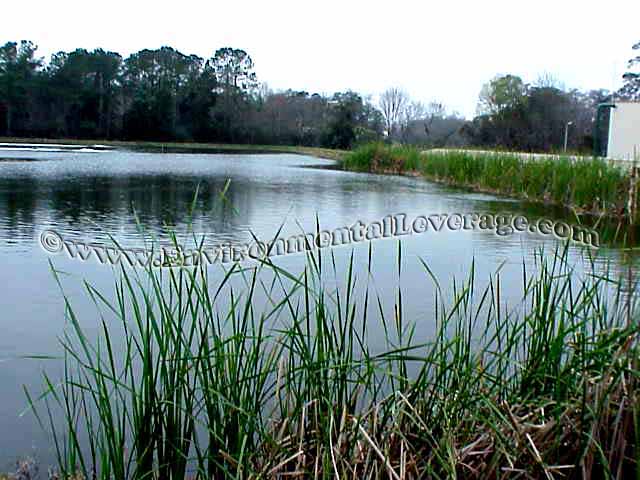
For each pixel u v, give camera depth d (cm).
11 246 445
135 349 250
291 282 346
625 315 172
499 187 900
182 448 146
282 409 155
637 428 128
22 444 186
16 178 959
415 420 144
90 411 202
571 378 150
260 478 136
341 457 139
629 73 1678
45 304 309
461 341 179
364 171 1351
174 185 920
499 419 148
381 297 328
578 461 139
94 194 781
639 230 509
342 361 160
